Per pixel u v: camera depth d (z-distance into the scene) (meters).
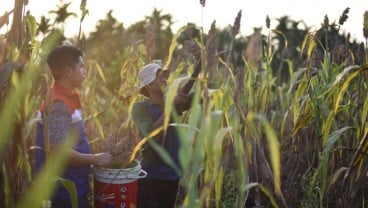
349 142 3.49
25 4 2.18
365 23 3.29
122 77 4.34
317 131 3.40
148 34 4.41
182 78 1.81
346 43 4.03
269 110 4.38
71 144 1.10
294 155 3.70
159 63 3.84
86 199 2.79
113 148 2.86
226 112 2.15
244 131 3.05
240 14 3.22
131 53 4.55
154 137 3.04
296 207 3.58
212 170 1.87
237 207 1.92
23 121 1.89
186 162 1.64
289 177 3.62
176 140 3.11
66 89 2.64
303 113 3.63
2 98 1.81
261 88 3.96
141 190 3.22
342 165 3.50
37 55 2.31
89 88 4.50
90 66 4.46
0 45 2.10
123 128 3.63
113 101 3.80
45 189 1.06
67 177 2.66
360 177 2.88
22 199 1.89
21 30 2.11
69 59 2.62
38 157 2.58
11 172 1.93
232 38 3.25
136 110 3.07
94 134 4.00
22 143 1.92
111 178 2.72
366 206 3.31
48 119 2.48
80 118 2.69
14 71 1.75
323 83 3.63
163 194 3.19
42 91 2.51
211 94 2.14
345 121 3.58
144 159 3.15
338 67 3.55
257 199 2.95
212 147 1.75
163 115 2.96
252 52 2.42
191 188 1.73
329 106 3.60
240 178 1.91
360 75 3.38
